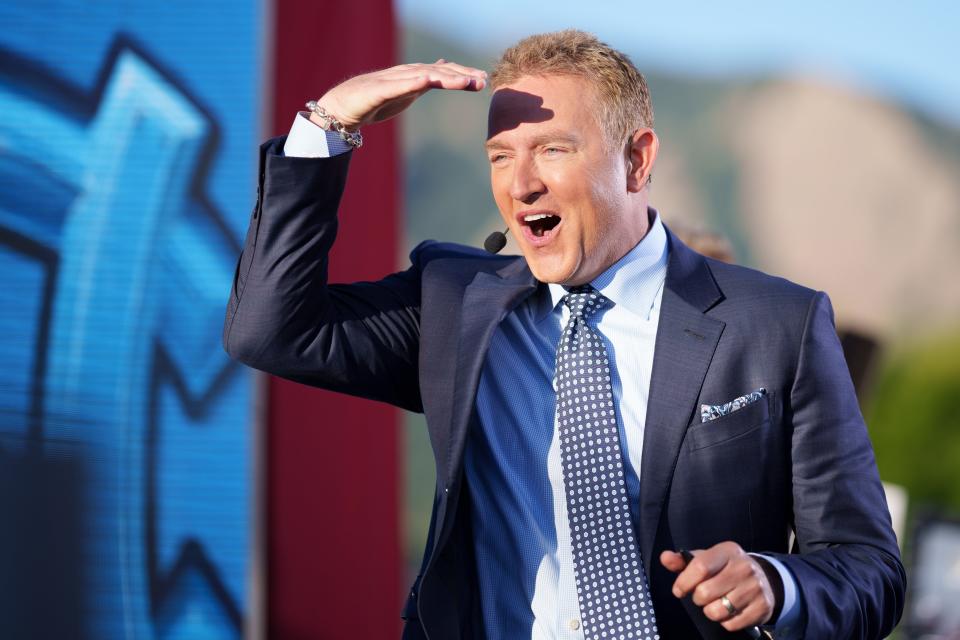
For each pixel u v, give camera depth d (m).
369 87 5.91
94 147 10.36
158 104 10.41
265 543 10.77
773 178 62.38
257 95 10.45
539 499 5.82
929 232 61.31
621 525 5.64
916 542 10.95
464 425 5.77
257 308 6.00
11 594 10.14
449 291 6.32
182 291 10.35
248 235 6.12
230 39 10.48
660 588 5.59
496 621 5.80
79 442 10.23
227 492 10.34
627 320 6.02
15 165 10.31
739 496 5.65
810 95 63.31
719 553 4.96
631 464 5.78
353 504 11.10
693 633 5.59
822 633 5.18
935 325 59.28
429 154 57.12
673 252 6.17
